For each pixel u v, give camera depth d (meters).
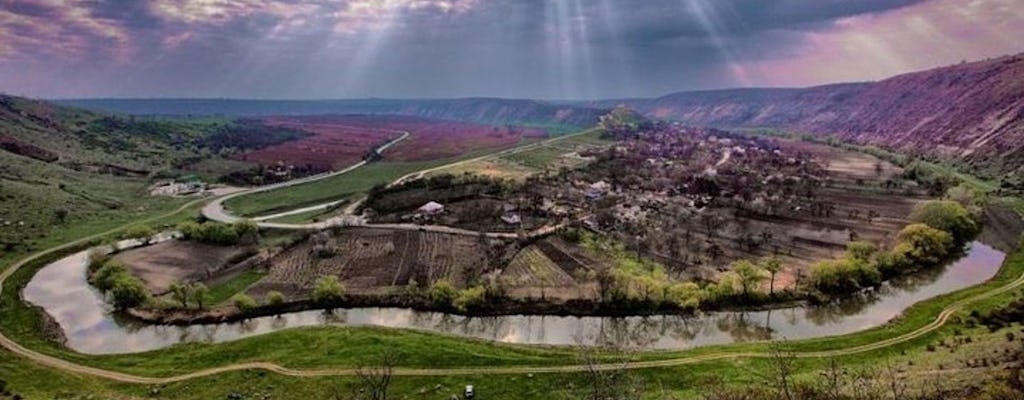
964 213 169.88
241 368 97.81
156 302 129.12
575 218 191.12
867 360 95.00
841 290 129.75
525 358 99.56
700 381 88.69
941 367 80.50
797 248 161.00
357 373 88.62
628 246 162.25
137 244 174.38
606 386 79.69
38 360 102.94
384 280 141.62
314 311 128.12
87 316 126.75
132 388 92.88
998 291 124.94
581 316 122.12
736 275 133.62
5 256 159.62
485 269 146.12
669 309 122.56
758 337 111.94
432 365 97.12
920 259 145.38
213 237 175.12
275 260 156.50
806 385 76.06
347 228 182.88
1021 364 71.56
